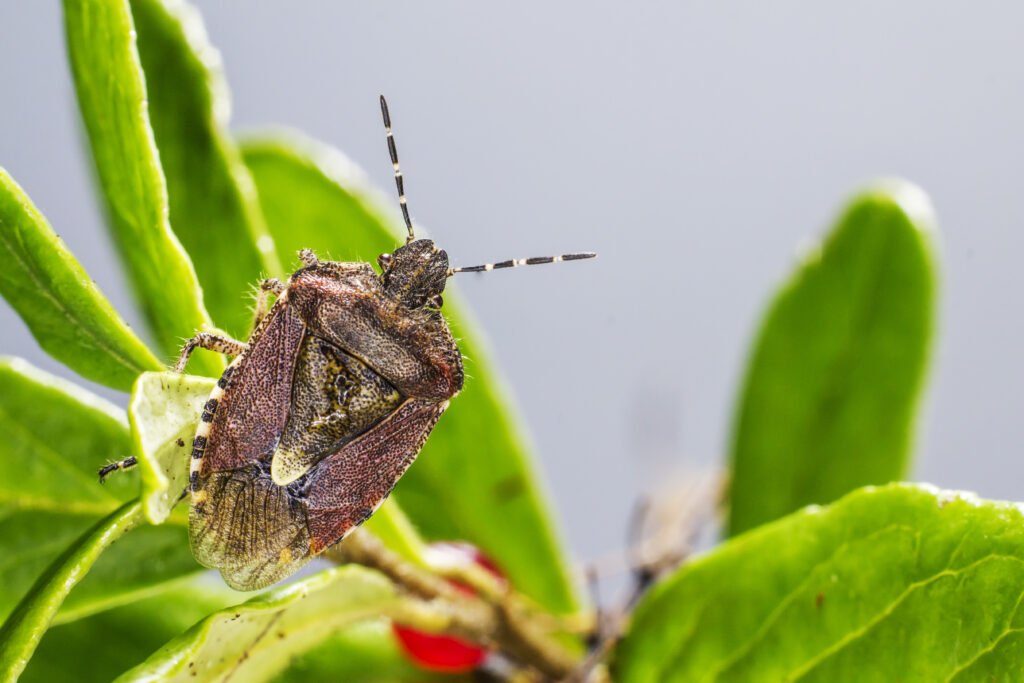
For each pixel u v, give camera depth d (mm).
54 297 90
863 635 92
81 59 91
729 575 96
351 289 96
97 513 95
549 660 100
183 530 94
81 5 91
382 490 96
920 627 91
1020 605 89
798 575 94
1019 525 90
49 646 100
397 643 104
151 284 93
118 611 101
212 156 98
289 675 101
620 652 98
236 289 99
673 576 97
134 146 91
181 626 101
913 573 91
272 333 95
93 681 100
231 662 90
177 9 99
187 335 93
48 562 95
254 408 94
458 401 105
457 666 103
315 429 95
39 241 89
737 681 95
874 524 92
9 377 95
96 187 96
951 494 91
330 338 96
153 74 98
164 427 91
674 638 97
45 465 95
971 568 90
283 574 94
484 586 99
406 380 96
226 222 99
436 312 98
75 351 91
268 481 94
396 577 96
